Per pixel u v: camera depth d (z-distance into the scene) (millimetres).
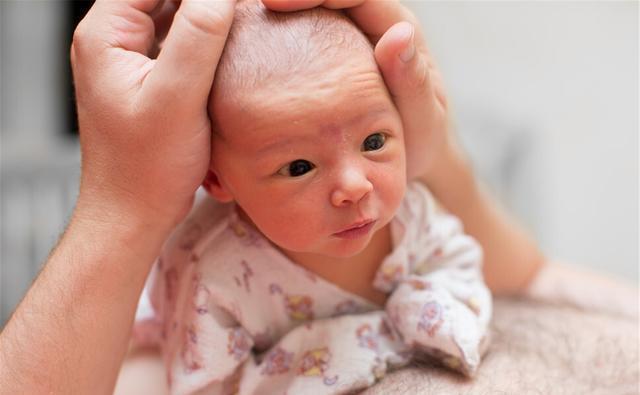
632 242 1741
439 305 661
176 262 712
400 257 693
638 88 1663
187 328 660
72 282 613
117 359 637
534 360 724
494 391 655
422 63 600
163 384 789
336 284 688
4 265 1408
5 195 1381
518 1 1713
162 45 625
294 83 542
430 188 823
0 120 1662
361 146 561
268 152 549
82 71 613
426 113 633
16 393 595
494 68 1752
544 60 1726
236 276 666
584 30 1688
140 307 815
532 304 879
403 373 676
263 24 567
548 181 1760
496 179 1654
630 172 1710
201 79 556
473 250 740
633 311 933
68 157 1382
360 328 682
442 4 1720
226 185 610
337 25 576
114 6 616
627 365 733
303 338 672
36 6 1632
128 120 586
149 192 606
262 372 661
